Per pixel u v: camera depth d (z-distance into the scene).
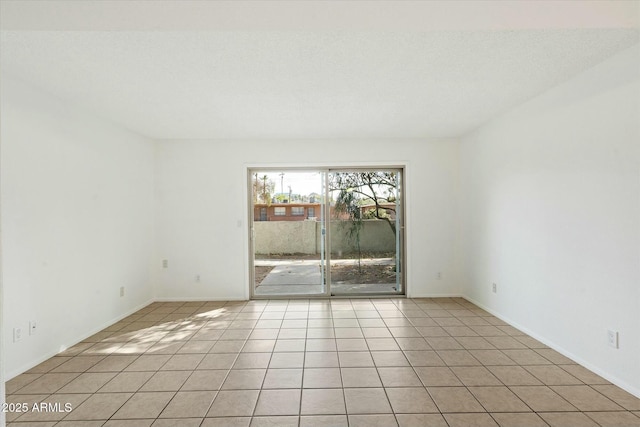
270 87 2.88
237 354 2.97
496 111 3.62
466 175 4.64
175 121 3.86
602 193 2.46
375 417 2.07
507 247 3.69
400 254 5.00
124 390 2.39
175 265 4.80
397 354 2.94
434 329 3.55
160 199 4.79
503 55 2.34
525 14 1.67
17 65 2.41
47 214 2.92
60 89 2.86
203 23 1.64
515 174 3.51
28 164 2.73
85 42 2.10
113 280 3.85
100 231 3.63
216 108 3.41
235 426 2.00
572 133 2.73
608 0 1.68
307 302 4.69
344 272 5.00
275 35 2.04
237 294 4.83
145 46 2.16
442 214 4.86
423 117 3.81
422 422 2.02
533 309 3.27
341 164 4.82
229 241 4.82
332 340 3.28
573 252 2.74
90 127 3.50
